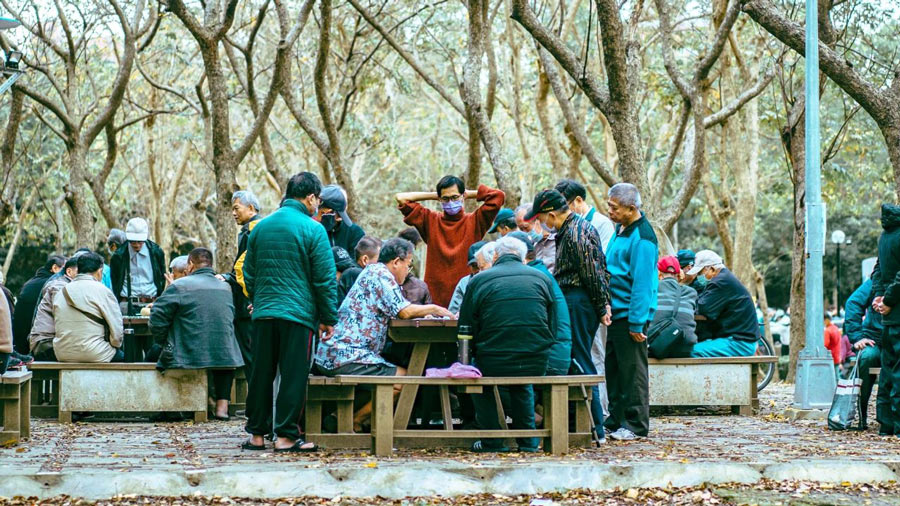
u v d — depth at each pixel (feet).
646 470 22.66
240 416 36.40
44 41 63.87
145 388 33.76
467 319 25.13
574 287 27.20
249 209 33.37
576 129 56.75
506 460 23.65
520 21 42.91
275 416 25.84
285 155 102.94
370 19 61.98
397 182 135.54
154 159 89.15
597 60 76.33
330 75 79.20
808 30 35.40
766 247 155.33
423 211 33.17
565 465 22.47
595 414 27.35
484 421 25.38
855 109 58.65
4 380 26.84
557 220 27.27
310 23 80.84
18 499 20.57
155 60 80.74
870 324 32.37
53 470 21.70
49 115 96.84
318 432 26.20
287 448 25.40
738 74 76.18
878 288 30.40
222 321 34.04
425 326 25.95
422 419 27.55
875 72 61.87
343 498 21.49
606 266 27.35
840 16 60.75
